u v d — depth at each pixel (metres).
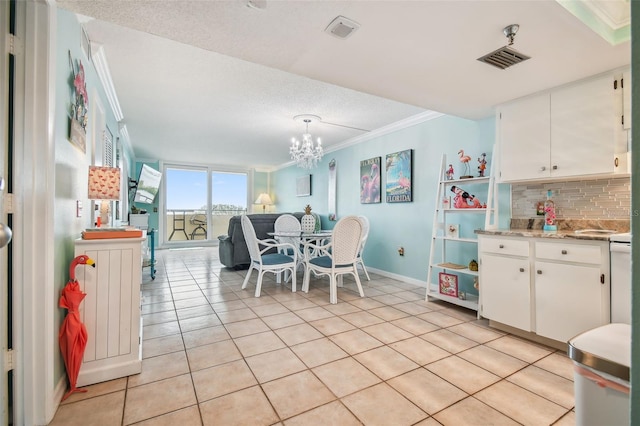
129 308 1.90
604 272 2.02
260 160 8.02
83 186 2.24
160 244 7.91
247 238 3.86
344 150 5.75
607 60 2.06
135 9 1.60
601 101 2.23
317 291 3.85
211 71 2.96
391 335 2.49
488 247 2.68
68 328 1.66
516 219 2.97
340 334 2.51
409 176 4.25
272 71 2.96
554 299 2.24
